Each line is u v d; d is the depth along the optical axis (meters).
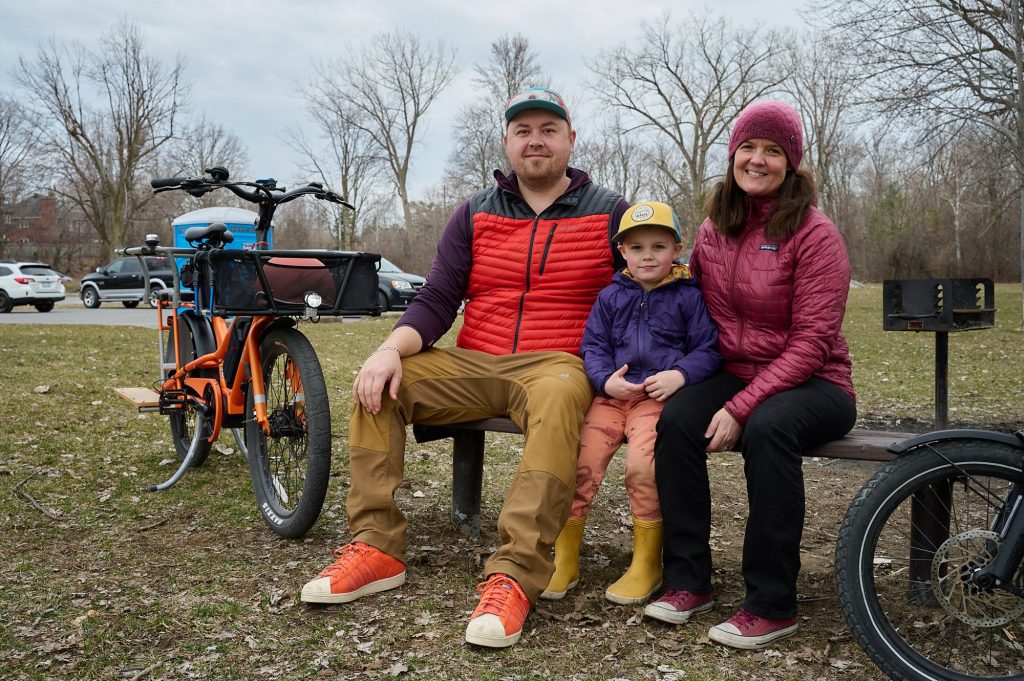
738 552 3.05
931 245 38.22
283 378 3.20
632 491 2.54
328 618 2.40
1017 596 1.97
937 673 1.97
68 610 2.42
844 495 3.89
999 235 35.06
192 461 3.79
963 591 2.04
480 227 2.89
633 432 2.54
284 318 3.19
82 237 49.00
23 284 19.95
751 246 2.51
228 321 3.87
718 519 3.49
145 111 39.88
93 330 12.45
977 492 2.26
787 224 2.42
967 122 13.78
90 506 3.43
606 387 2.55
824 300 2.35
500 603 2.27
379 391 2.55
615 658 2.18
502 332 2.85
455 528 3.26
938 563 2.06
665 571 2.45
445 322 2.90
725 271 2.55
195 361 3.69
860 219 45.03
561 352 2.70
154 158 42.34
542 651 2.21
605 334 2.69
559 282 2.80
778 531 2.22
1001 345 10.63
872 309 18.17
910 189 38.91
